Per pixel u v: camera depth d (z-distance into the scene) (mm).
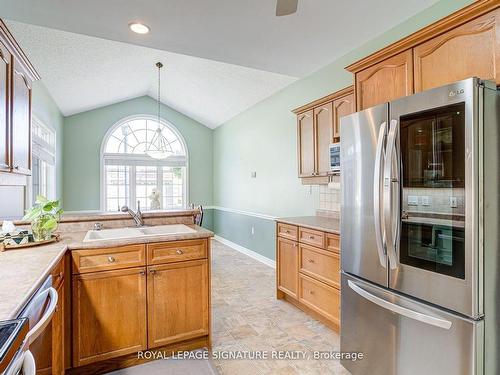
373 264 1758
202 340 2312
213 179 7570
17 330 821
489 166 1330
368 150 1785
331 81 3428
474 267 1291
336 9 2141
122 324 2023
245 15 2174
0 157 1722
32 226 1994
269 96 4812
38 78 2443
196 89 5586
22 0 1953
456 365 1346
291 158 4227
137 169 6930
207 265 2297
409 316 1514
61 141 5918
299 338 2480
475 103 1291
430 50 1706
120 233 2482
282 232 3238
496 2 1401
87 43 3477
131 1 1978
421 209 1514
